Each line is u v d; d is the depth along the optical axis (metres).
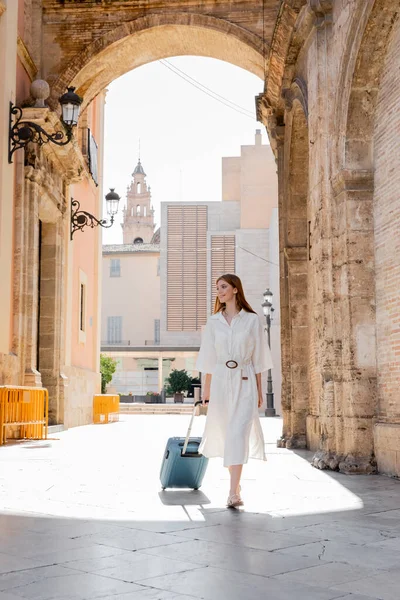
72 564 3.81
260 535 4.61
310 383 13.31
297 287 14.02
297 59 12.30
